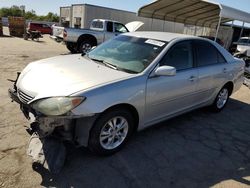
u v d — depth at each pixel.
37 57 10.62
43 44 17.36
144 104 3.44
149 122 3.71
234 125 4.85
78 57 4.16
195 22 18.30
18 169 2.84
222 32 20.75
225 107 5.88
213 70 4.66
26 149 3.22
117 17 22.00
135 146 3.63
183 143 3.89
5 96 4.99
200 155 3.62
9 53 10.99
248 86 8.12
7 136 3.48
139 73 3.42
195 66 4.31
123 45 4.12
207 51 4.65
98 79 3.11
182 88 4.00
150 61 3.60
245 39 20.47
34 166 2.90
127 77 3.27
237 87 5.67
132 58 3.74
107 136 3.21
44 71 3.35
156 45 3.88
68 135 2.88
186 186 2.93
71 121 2.85
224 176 3.20
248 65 9.77
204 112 5.41
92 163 3.12
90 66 3.57
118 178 2.91
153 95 3.52
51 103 2.73
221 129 4.59
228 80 5.19
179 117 4.93
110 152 3.29
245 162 3.58
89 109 2.82
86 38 13.05
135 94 3.25
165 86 3.66
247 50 11.21
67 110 2.71
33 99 2.87
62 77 3.12
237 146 4.02
